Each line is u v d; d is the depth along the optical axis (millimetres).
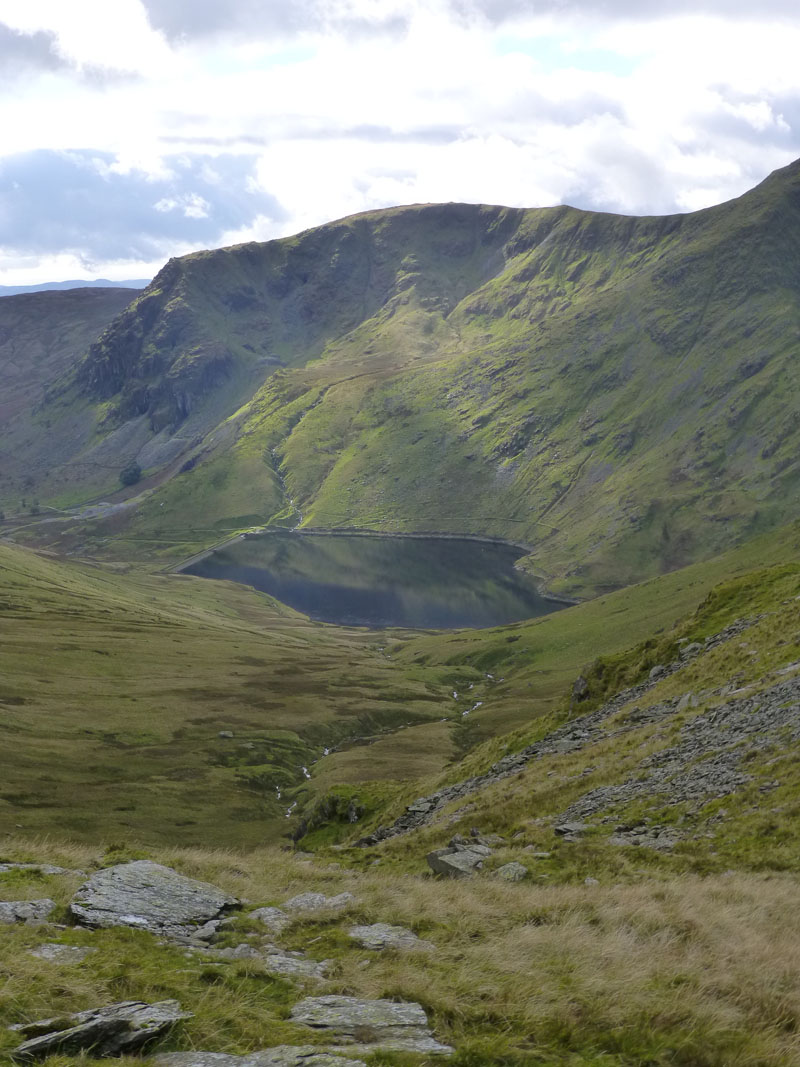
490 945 17281
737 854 29438
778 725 40875
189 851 28172
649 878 26531
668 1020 13195
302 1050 11711
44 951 15797
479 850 32094
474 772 71188
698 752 43125
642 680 68625
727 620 68688
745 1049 12477
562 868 28469
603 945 17266
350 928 19109
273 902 21672
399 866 35000
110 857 24969
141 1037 11883
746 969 16266
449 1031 12938
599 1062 11961
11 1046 11562
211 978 14930
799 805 31453
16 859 24062
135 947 16594
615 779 44656
